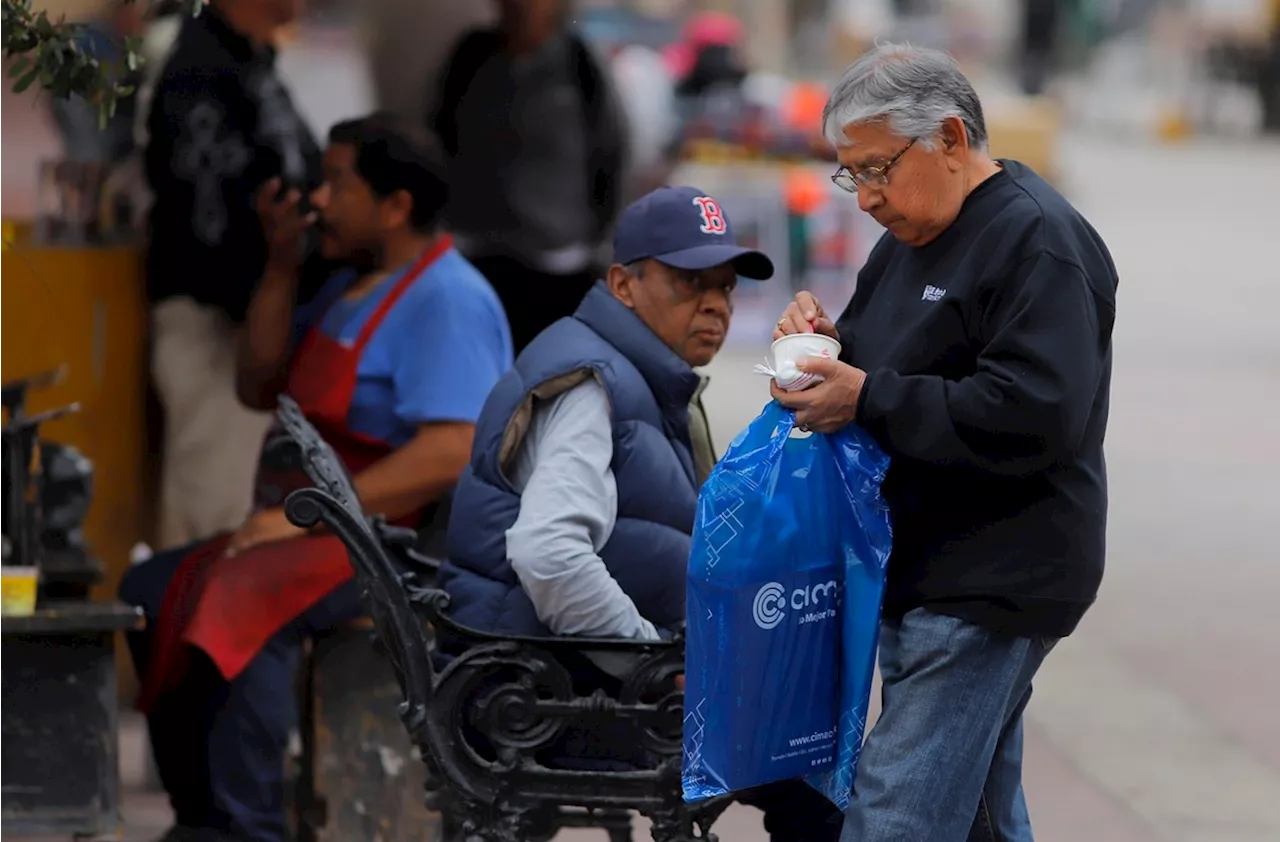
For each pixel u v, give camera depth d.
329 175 12.16
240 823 11.85
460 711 9.56
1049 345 8.25
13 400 11.53
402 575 9.79
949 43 94.31
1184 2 100.50
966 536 8.67
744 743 8.77
